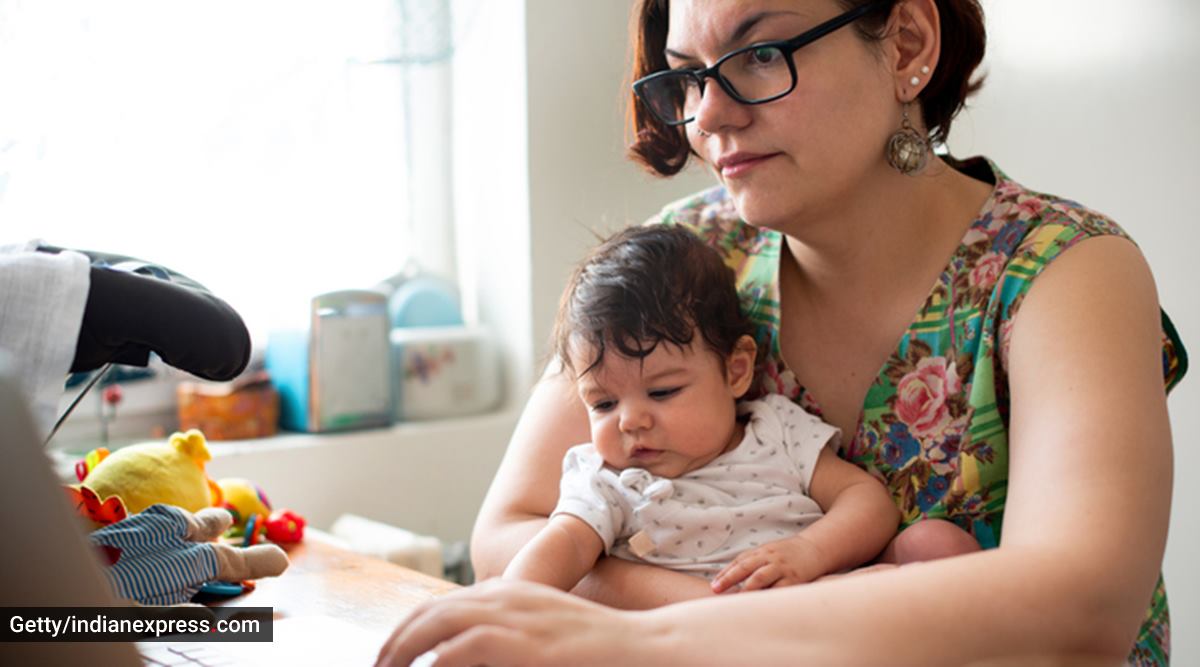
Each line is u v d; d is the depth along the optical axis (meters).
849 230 1.01
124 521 1.00
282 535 1.26
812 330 1.10
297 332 1.86
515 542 1.06
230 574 1.04
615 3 2.03
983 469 0.99
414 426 1.95
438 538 1.96
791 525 1.03
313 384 1.85
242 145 1.79
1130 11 1.55
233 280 1.81
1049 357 0.89
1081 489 0.78
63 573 0.59
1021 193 1.02
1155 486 0.79
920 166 0.97
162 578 0.97
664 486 1.02
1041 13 1.64
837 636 0.67
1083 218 0.98
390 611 1.00
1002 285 0.96
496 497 1.13
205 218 1.76
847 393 1.08
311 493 1.81
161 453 1.16
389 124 1.99
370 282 1.99
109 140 1.63
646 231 1.13
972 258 1.00
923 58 0.97
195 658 0.85
